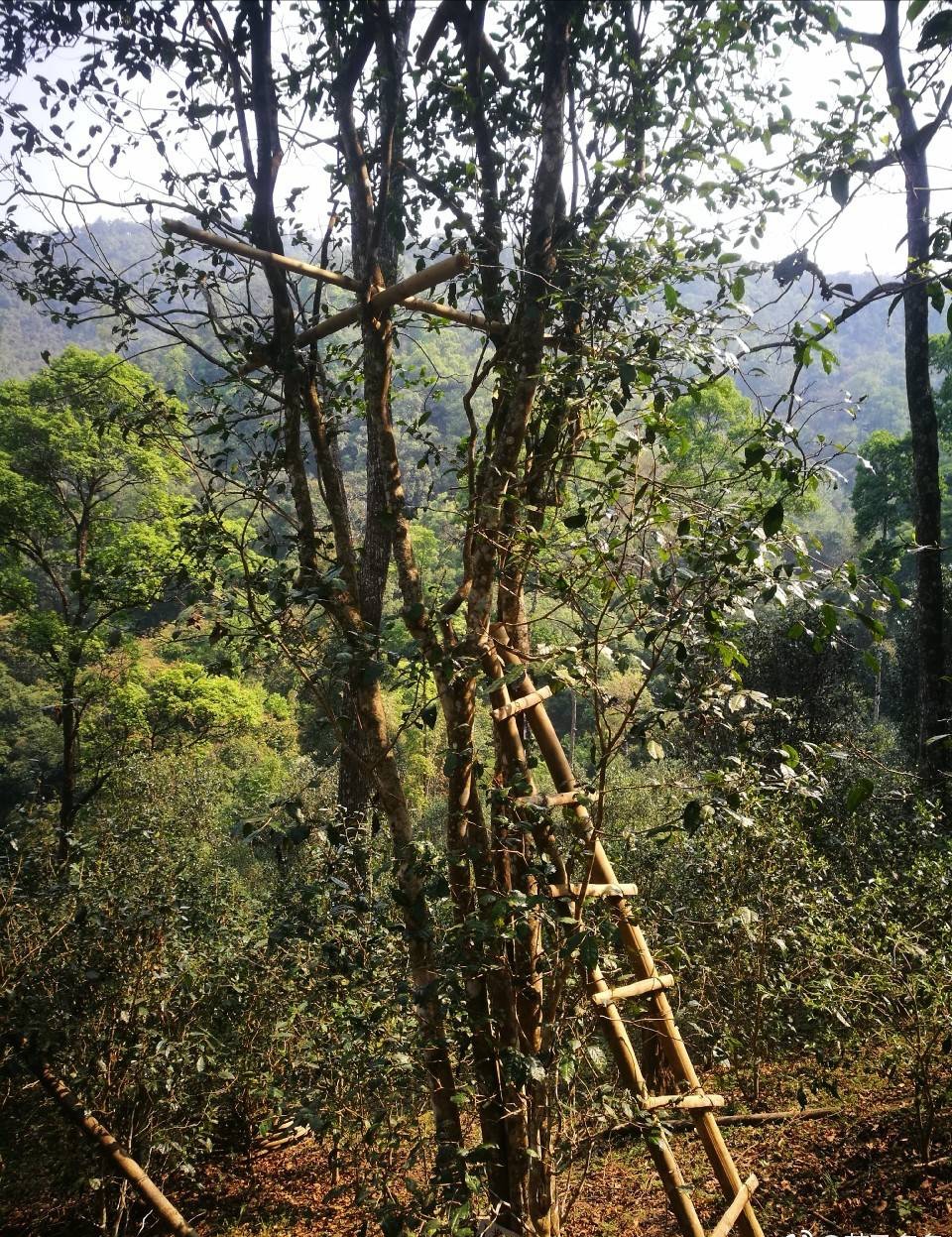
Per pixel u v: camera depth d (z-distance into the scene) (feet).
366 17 10.21
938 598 33.42
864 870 22.88
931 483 34.04
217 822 39.81
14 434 48.52
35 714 82.53
